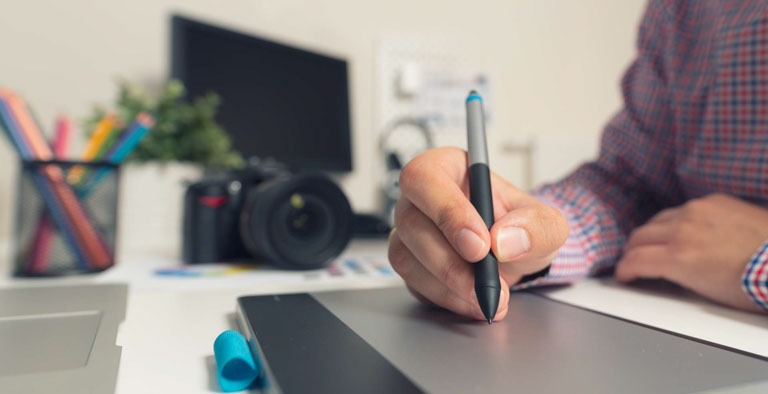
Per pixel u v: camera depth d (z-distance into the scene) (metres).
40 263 0.48
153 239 0.66
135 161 0.66
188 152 0.70
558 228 0.26
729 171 0.38
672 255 0.35
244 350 0.20
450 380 0.17
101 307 0.31
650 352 0.20
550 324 0.25
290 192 0.51
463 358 0.19
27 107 0.51
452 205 0.24
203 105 0.71
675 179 0.48
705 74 0.41
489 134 1.09
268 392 0.17
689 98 0.43
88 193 0.51
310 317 0.26
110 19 0.82
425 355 0.20
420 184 0.26
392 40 1.02
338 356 0.19
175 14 0.73
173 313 0.31
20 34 0.76
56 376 0.19
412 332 0.23
